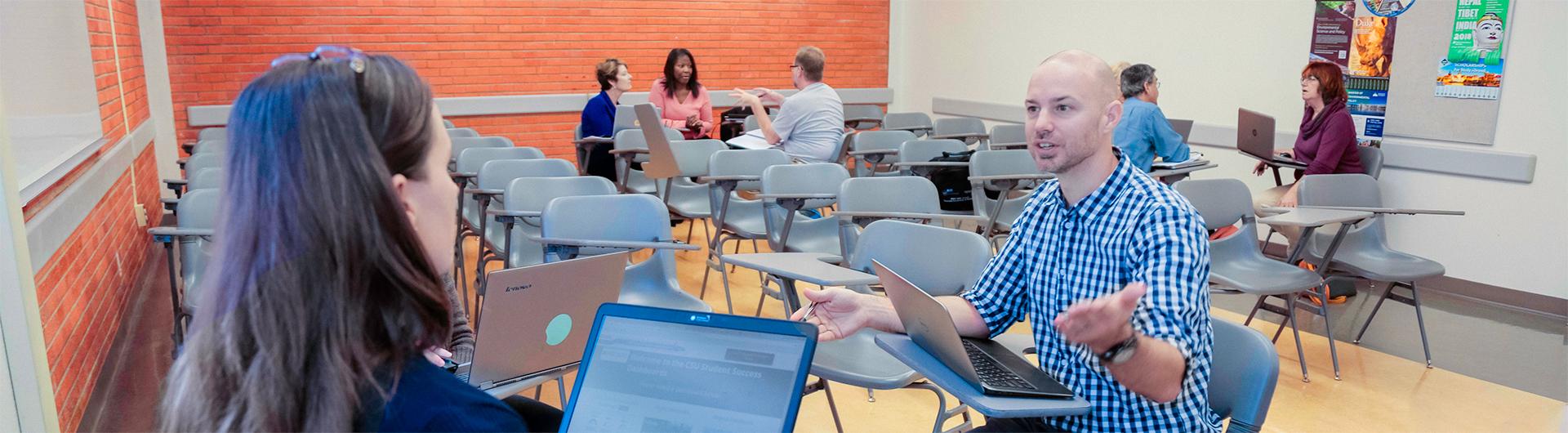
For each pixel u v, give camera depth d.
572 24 8.05
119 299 4.21
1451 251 5.01
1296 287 3.42
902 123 7.38
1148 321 1.48
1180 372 1.41
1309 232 3.71
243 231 0.68
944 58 8.74
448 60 7.69
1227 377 1.82
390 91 0.72
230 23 7.02
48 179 2.91
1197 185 3.74
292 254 0.67
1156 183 1.67
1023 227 1.89
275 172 0.68
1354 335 4.20
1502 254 4.79
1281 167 5.79
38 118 2.91
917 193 3.83
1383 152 5.09
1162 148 4.75
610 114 6.63
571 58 8.11
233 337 0.69
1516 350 4.02
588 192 3.90
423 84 0.76
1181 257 1.54
